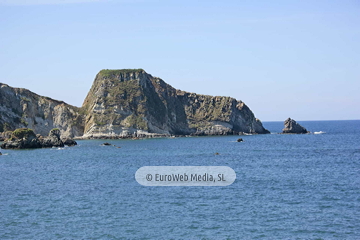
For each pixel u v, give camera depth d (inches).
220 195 2242.9
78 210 1947.6
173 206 2017.7
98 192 2327.8
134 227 1704.0
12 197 2208.4
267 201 2108.8
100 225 1729.8
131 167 3437.5
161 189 2400.3
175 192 2317.9
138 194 2271.2
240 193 2292.1
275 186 2491.4
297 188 2429.9
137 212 1911.9
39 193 2306.8
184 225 1727.4
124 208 1980.8
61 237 1595.7
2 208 1979.6
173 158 4212.6
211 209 1958.7
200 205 2032.5
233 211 1924.2
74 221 1781.5
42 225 1731.1
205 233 1633.9
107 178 2810.0
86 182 2652.6
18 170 3240.7
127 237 1595.7
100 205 2036.2
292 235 1611.7
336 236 1599.4
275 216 1843.0
